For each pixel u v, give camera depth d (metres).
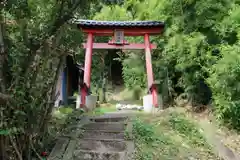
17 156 3.61
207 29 7.32
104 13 13.47
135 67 12.09
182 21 7.75
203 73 7.32
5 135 3.25
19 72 3.35
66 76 12.15
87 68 9.27
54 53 4.06
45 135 4.48
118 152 4.68
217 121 6.44
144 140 5.17
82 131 5.52
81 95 8.75
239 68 5.58
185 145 5.25
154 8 10.02
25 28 3.50
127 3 13.27
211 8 7.06
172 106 9.07
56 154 4.48
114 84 17.05
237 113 5.99
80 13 4.05
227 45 6.13
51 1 3.72
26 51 3.46
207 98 7.82
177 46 7.79
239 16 6.20
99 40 13.79
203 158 4.86
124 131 5.57
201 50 7.05
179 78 9.07
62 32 3.92
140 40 11.32
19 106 3.38
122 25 9.27
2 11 3.43
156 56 10.53
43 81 3.90
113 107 11.04
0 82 3.24
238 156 5.13
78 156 4.56
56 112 7.03
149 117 6.85
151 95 8.95
